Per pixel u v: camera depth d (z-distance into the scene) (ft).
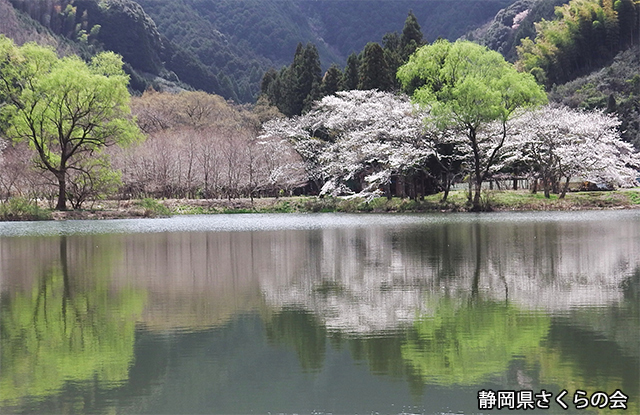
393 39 264.11
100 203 178.50
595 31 382.22
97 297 52.54
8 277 63.41
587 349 36.68
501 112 152.56
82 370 35.04
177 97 280.10
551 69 384.88
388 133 169.68
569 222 124.16
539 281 56.95
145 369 35.06
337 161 183.83
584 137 173.17
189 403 30.94
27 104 161.38
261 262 72.64
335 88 253.24
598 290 52.75
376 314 45.55
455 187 227.61
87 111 161.07
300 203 186.39
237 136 217.77
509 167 188.03
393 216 153.79
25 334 41.47
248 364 35.60
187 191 200.95
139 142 171.63
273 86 309.01
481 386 32.14
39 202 173.99
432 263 68.74
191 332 41.68
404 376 33.65
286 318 44.93
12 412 30.01
